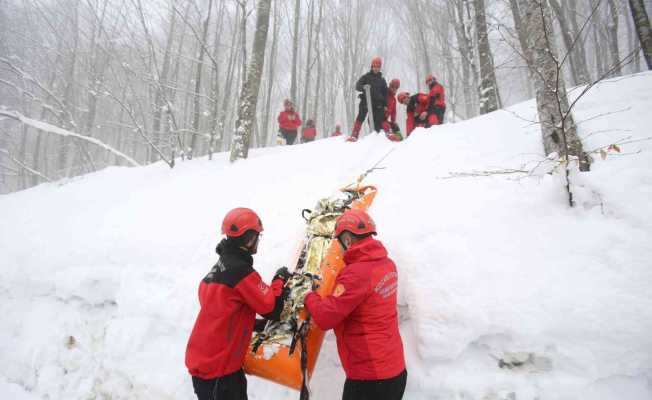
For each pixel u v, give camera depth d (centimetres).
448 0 980
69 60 1138
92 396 325
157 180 555
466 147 378
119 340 330
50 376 354
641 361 190
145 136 573
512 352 212
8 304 425
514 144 352
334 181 399
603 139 293
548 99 289
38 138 1644
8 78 1245
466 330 219
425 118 595
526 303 215
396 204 316
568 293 211
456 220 271
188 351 213
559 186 255
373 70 589
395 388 190
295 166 470
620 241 217
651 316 191
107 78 937
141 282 349
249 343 215
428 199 305
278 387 266
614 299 201
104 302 368
